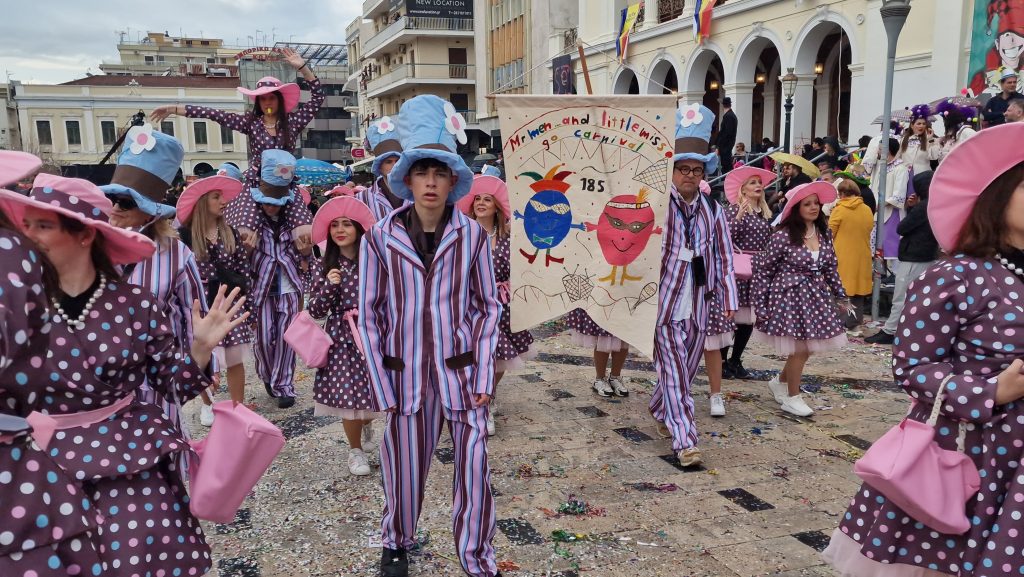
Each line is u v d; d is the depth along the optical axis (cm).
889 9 810
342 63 7138
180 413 323
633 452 482
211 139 4853
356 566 343
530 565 339
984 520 218
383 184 504
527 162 420
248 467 234
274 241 584
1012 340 220
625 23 2325
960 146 227
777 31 1752
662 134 418
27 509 188
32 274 192
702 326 476
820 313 534
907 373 233
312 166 2342
